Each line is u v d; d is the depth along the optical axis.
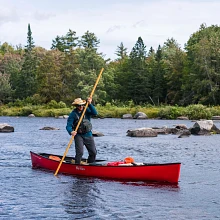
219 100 62.41
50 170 11.95
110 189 9.53
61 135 24.94
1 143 20.00
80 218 7.31
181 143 19.83
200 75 64.81
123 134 25.86
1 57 107.69
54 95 73.00
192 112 45.00
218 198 8.78
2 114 62.22
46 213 7.61
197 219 7.29
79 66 75.06
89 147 11.36
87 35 80.69
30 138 22.80
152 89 74.38
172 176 10.09
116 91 75.50
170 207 8.05
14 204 8.23
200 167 12.72
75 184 10.05
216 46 64.44
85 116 11.34
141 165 10.25
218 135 24.34
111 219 7.26
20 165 13.01
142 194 9.06
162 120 43.66
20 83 80.50
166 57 91.25
